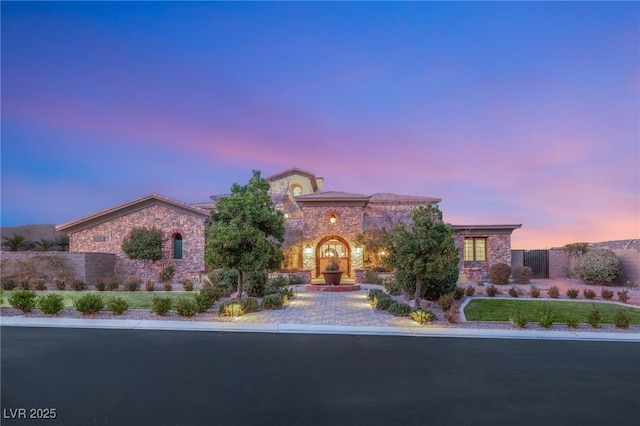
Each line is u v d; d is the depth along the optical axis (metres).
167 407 6.52
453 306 15.26
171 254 28.80
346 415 6.27
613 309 17.05
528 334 12.61
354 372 8.48
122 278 26.47
